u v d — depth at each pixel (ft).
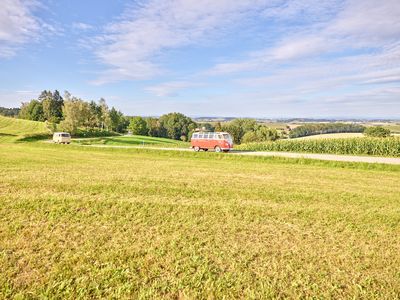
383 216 26.61
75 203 26.63
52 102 415.23
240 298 13.89
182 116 451.12
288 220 24.75
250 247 19.38
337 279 15.80
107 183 35.94
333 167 68.28
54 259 16.88
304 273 16.21
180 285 14.67
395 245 20.39
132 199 28.78
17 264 16.22
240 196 32.32
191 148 110.01
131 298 13.64
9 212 24.16
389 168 64.95
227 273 15.96
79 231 20.94
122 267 16.22
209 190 34.53
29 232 20.45
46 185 33.81
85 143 195.93
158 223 23.03
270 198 31.91
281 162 76.33
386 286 15.26
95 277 15.21
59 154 85.20
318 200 31.81
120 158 77.61
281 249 19.19
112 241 19.45
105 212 24.93
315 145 113.60
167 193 32.24
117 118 377.30
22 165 53.47
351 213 27.14
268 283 15.08
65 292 13.87
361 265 17.33
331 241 20.71
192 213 25.54
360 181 46.26
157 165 60.34
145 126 405.59
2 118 345.92
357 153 106.73
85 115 278.46
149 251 18.15
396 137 107.14
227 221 24.02
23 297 13.33
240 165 65.16
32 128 311.47
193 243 19.66
